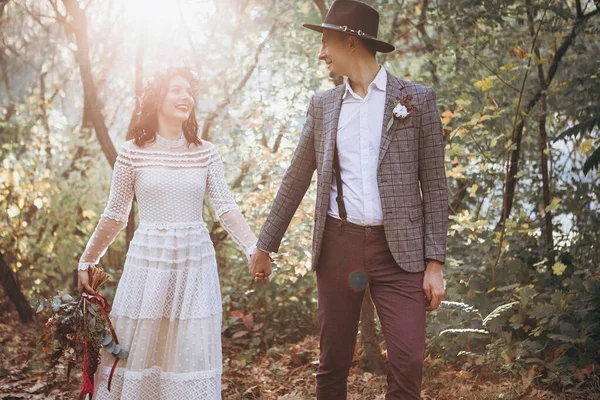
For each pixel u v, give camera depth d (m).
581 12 6.11
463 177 5.66
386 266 2.95
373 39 2.98
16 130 9.18
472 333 5.01
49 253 8.97
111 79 10.55
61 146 9.33
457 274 5.71
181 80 3.54
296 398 4.56
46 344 3.46
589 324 4.71
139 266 3.47
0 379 5.30
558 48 6.50
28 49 10.99
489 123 6.20
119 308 3.48
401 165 2.94
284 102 6.79
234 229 3.66
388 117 2.97
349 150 3.00
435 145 2.97
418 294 2.93
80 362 5.52
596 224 6.17
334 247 3.01
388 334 2.90
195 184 3.54
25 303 7.98
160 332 3.47
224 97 7.91
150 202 3.49
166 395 3.41
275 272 6.75
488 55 6.60
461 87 6.03
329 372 3.09
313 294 7.09
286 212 3.29
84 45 6.78
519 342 4.90
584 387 4.48
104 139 6.85
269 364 5.70
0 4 8.20
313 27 3.15
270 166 6.35
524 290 4.98
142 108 3.55
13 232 8.77
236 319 6.41
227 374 5.27
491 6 5.73
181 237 3.49
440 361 4.95
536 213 6.25
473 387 4.64
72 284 9.30
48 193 8.81
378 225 2.95
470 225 5.48
